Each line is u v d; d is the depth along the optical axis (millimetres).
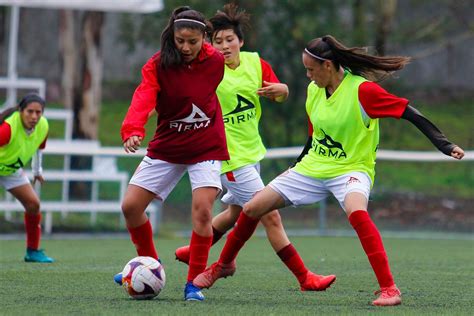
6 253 29234
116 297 16922
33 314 14266
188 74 16141
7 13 71188
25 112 23953
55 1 40094
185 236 39875
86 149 37750
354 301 16797
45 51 72812
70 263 25188
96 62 51469
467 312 15141
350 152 16578
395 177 50219
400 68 16453
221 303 16109
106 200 44094
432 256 29469
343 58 16391
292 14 54688
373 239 16109
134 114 15695
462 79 72250
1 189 44625
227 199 20078
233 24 19797
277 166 42094
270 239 18750
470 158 38406
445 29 65188
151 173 16547
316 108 16906
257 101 19938
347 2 56875
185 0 53312
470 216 46031
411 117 15992
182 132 16297
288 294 18000
